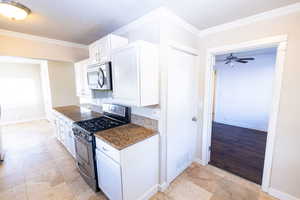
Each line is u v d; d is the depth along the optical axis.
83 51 3.19
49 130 4.68
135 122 2.19
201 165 2.56
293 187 1.72
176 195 1.89
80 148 2.12
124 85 1.80
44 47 2.68
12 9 1.56
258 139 3.75
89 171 1.98
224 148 3.22
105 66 1.99
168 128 1.96
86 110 3.47
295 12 1.56
